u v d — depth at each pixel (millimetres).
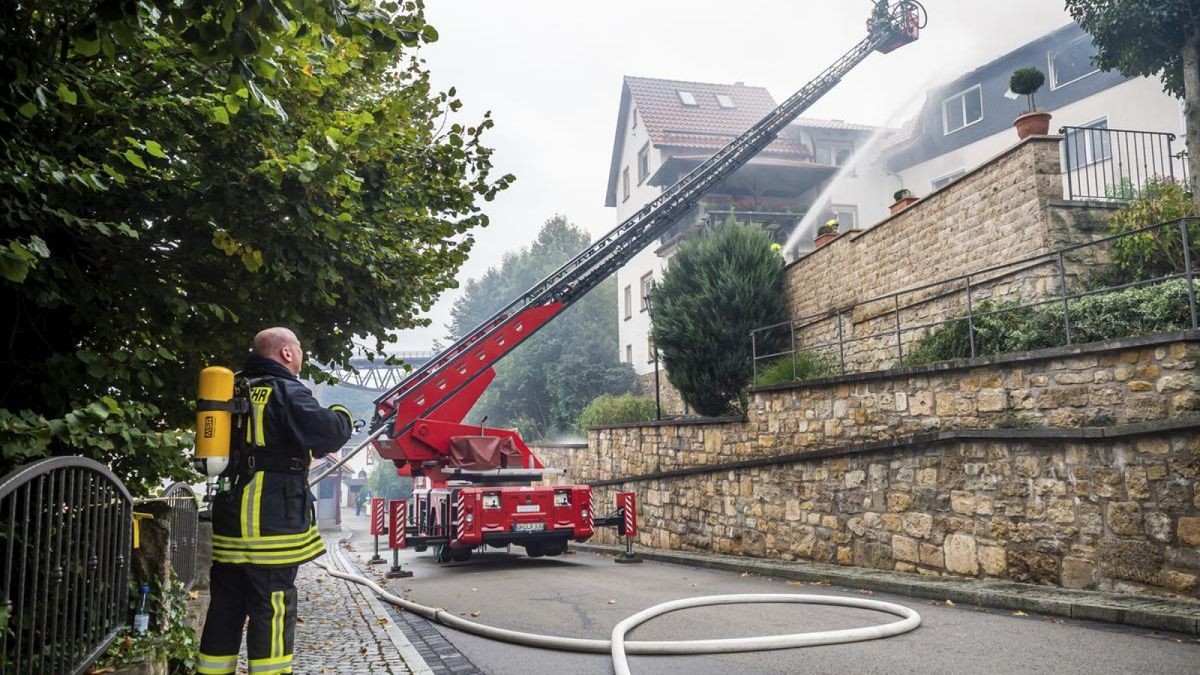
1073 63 24328
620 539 17656
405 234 6898
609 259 16797
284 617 3793
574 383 34438
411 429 13484
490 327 14727
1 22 3922
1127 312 8609
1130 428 7199
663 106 34000
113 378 4781
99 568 4059
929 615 7184
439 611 7879
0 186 3988
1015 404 8695
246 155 5234
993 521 8625
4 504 3473
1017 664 5219
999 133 26609
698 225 27031
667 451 16000
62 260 4617
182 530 6449
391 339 7293
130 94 4781
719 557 13008
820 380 11797
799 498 11812
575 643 6164
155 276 5250
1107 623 6512
